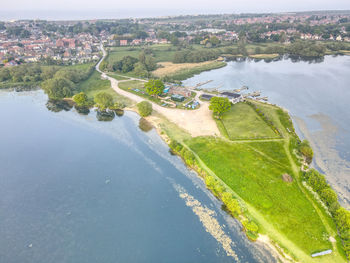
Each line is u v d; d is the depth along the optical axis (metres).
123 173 93.69
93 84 192.38
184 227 70.06
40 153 108.81
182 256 62.38
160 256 62.94
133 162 99.69
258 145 101.88
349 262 56.91
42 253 64.94
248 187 79.81
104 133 122.81
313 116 131.62
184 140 108.62
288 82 188.88
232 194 77.88
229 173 86.69
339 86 175.75
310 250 59.97
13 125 134.75
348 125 121.62
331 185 81.88
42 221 74.62
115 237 68.75
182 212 74.81
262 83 189.25
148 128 123.38
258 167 88.56
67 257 63.81
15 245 67.19
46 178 93.06
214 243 64.56
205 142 105.56
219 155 96.25
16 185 89.81
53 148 112.31
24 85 198.25
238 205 71.44
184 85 188.38
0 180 92.50
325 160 94.94
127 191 84.88
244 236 65.44
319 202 72.69
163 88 154.00
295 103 149.00
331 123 123.88
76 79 194.38
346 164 92.56
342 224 63.22
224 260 60.06
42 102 166.50
